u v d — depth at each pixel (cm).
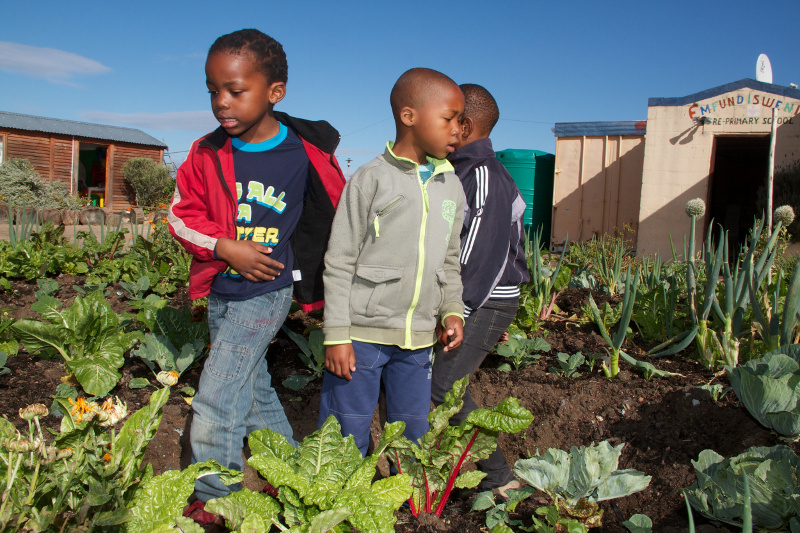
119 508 148
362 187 193
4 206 1549
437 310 207
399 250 193
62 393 277
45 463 144
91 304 300
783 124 1118
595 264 585
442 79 192
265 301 204
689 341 305
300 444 186
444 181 205
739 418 236
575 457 198
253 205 206
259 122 209
